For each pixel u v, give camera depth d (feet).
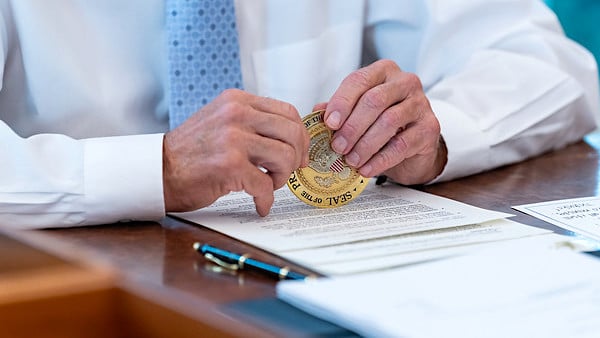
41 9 5.13
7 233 3.38
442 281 3.33
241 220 4.22
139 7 5.25
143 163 4.22
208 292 3.44
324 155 4.36
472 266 3.43
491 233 3.98
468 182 4.91
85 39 5.24
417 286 3.30
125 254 3.82
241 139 4.19
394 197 4.56
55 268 3.22
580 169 5.16
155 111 5.41
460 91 5.37
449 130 4.97
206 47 5.06
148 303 3.30
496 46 5.80
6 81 5.24
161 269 3.65
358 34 5.81
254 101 4.26
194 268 3.66
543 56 5.73
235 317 3.25
